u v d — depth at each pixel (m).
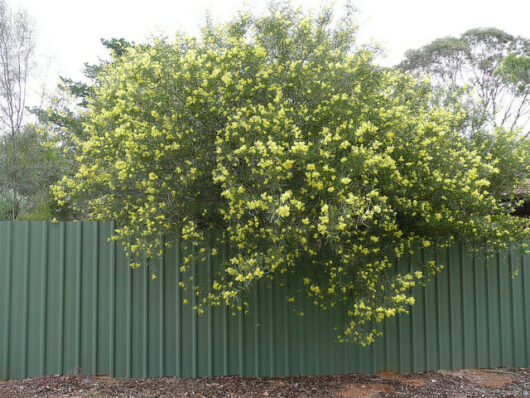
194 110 4.12
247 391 4.90
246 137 3.84
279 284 5.49
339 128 3.84
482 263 6.21
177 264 5.34
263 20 4.51
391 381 5.44
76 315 5.20
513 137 5.39
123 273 5.29
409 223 5.12
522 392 5.13
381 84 4.64
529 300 6.36
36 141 10.26
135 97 4.19
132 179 4.48
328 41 4.67
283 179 3.78
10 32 10.46
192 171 4.01
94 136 4.47
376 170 3.79
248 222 4.02
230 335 5.41
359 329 4.89
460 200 4.65
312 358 5.54
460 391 5.14
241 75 4.26
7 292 5.11
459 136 5.19
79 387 4.80
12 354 5.09
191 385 5.03
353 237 4.62
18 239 5.18
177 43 4.55
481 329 6.15
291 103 4.38
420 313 5.92
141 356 5.27
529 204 8.16
